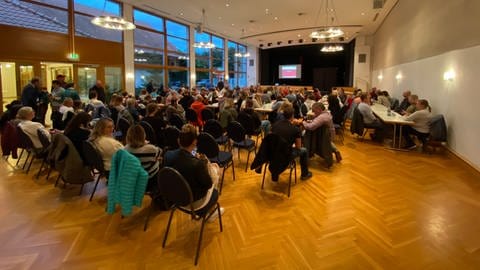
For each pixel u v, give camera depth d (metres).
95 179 3.84
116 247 2.35
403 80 8.53
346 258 2.22
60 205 3.10
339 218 2.85
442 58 5.68
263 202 3.22
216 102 8.54
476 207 3.10
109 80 9.37
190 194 2.08
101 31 9.01
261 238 2.50
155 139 4.20
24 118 4.00
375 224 2.73
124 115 5.01
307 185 3.73
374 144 6.24
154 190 2.77
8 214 2.88
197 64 13.97
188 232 2.59
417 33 7.26
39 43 7.42
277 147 3.22
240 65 18.67
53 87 6.28
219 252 2.30
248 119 4.83
